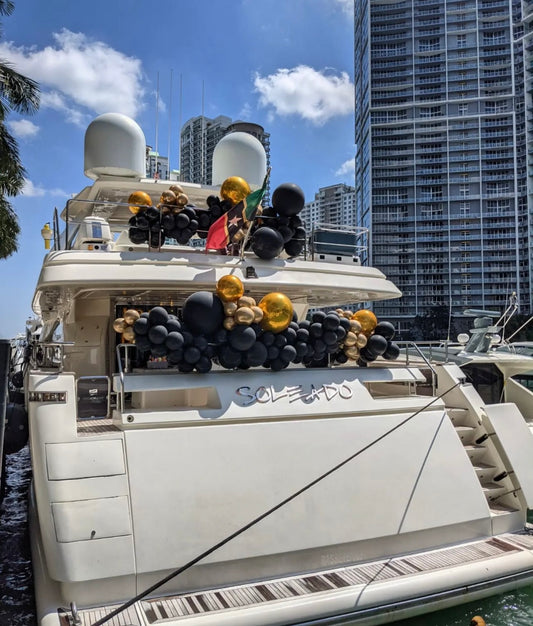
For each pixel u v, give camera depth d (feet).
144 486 13.32
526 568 15.20
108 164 25.44
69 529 12.45
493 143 319.06
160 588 12.85
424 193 325.62
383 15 352.28
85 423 15.51
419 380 18.70
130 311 16.06
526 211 304.50
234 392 15.57
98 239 19.26
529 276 295.28
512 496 18.26
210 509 13.64
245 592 13.10
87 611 12.07
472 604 14.49
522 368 32.19
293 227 21.03
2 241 60.34
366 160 347.15
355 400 16.83
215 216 20.92
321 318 18.51
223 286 16.37
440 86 336.29
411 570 14.47
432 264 315.78
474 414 19.89
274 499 14.34
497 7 334.85
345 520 14.92
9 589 15.67
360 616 13.00
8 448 20.57
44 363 16.40
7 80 45.70
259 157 28.12
